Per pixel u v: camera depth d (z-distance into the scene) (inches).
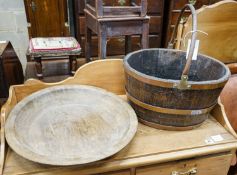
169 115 30.7
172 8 63.1
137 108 32.8
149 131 32.8
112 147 26.8
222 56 51.9
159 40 67.6
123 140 27.7
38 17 57.5
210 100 30.0
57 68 50.6
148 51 37.8
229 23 48.1
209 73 35.8
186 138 31.9
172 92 28.3
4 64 43.7
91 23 44.0
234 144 31.4
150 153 29.5
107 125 31.8
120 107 33.8
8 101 32.2
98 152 26.1
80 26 59.0
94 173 27.7
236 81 41.5
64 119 32.3
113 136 29.8
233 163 37.9
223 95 40.5
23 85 35.3
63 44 45.4
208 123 35.0
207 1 64.1
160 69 39.4
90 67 37.8
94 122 32.1
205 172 33.1
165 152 29.8
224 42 50.1
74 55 45.6
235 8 46.6
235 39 50.5
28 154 25.0
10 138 26.7
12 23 59.2
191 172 32.0
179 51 37.8
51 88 35.6
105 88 40.1
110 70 38.9
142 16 40.9
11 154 28.2
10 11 57.7
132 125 30.0
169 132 32.8
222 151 31.4
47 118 32.2
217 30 48.0
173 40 40.9
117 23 39.9
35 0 55.5
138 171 29.9
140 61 37.4
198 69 37.6
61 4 57.4
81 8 57.4
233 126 41.1
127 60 33.8
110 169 27.8
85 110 34.2
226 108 40.7
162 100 29.5
